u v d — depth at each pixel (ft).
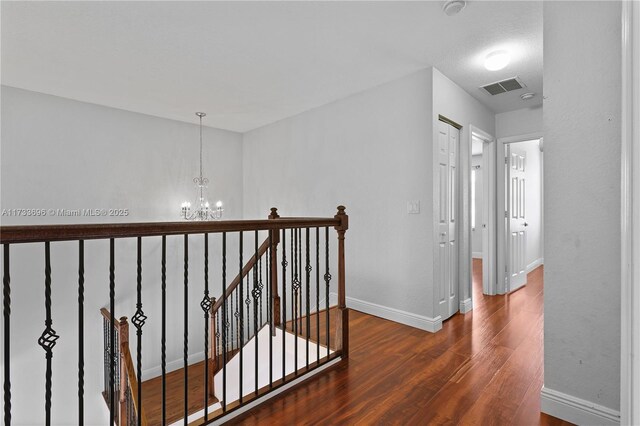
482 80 10.49
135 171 14.17
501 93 11.55
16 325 11.02
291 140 14.65
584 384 5.19
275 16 7.28
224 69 9.91
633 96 2.62
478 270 19.26
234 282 10.89
